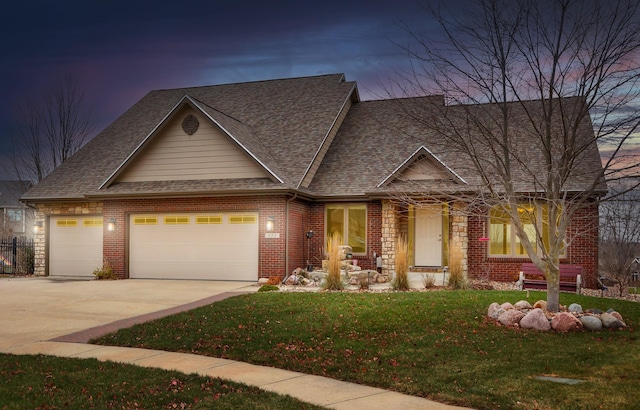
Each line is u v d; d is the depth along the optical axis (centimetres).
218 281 2089
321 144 2322
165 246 2184
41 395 696
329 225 2209
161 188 2139
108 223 2247
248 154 2080
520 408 637
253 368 845
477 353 884
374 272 1966
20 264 2509
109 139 2762
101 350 966
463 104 1178
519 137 1686
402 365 831
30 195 2434
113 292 1753
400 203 2041
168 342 1006
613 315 1125
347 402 680
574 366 800
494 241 2033
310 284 1905
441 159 2066
